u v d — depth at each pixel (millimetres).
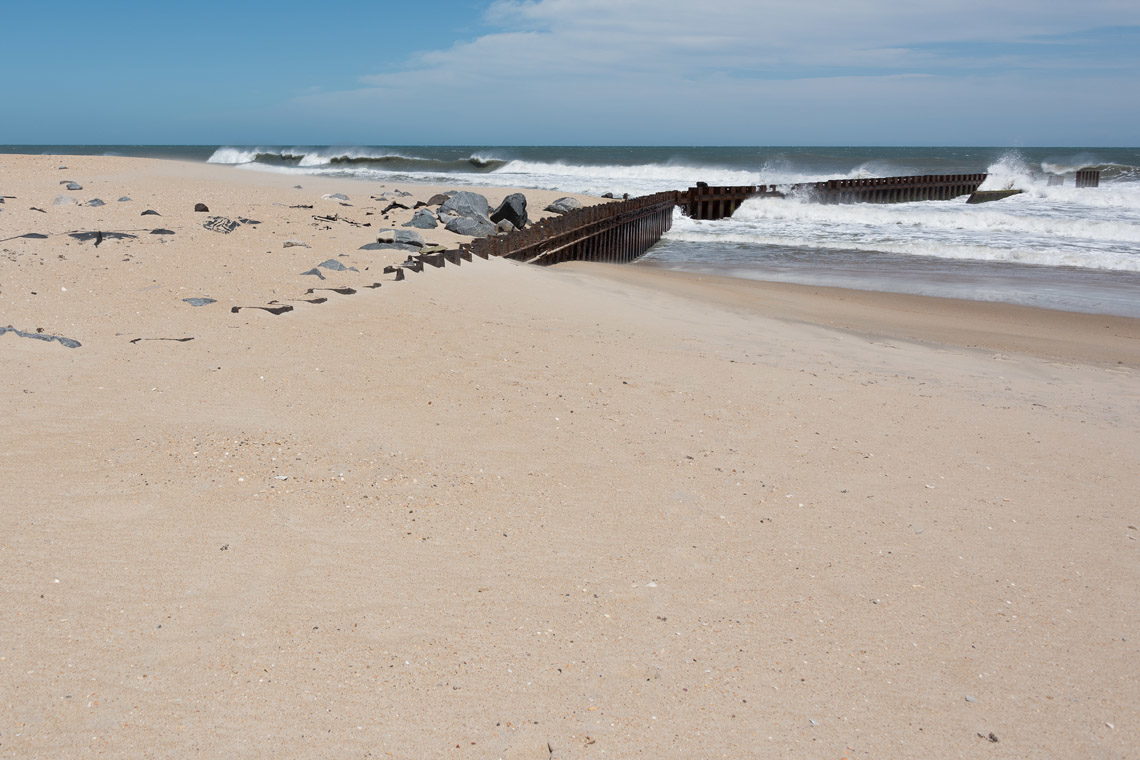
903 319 14820
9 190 18938
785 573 5281
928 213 31828
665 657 4352
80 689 3779
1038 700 4211
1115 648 4680
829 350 11242
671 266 22016
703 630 4617
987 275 20016
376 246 13797
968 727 3982
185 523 5305
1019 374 10742
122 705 3703
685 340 10812
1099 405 9352
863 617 4848
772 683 4203
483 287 12203
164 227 14211
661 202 28828
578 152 117188
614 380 8750
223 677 3939
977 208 36125
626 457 6871
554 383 8477
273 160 80812
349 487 5969
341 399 7555
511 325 10406
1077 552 5785
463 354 9070
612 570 5172
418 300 10906
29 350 7996
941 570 5441
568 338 10133
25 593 4453
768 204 35281
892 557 5570
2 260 11055
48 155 32781
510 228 20203
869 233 27875
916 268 21141
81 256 11625
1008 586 5293
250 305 9922
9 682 3781
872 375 9992
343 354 8688
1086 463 7453
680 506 6086
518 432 7211
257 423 6895
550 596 4840
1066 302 16844
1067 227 27156
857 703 4102
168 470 5965
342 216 18266
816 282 19250
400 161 72562
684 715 3926
